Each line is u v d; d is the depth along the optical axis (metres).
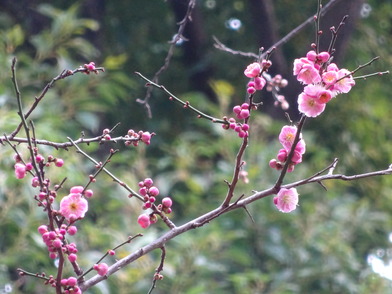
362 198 13.62
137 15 14.97
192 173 12.15
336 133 14.57
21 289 9.59
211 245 9.98
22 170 4.59
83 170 9.92
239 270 11.01
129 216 10.00
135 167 11.02
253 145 11.32
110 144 13.45
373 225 12.16
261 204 10.96
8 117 8.82
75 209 4.42
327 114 14.52
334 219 11.73
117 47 14.84
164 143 13.38
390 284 11.62
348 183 13.43
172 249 9.88
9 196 8.90
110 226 9.98
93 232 9.37
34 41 10.99
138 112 14.27
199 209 11.05
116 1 14.97
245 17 15.00
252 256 11.06
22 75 10.48
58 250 4.22
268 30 13.57
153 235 9.23
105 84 10.79
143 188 4.68
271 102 13.50
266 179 11.15
